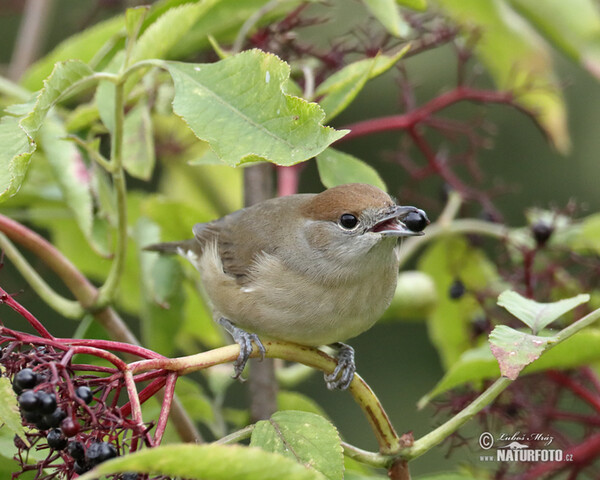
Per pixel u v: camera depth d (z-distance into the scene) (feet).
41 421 15.61
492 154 50.39
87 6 48.98
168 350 29.53
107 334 26.86
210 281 30.01
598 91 48.60
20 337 16.38
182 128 38.42
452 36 31.48
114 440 16.06
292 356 22.07
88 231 27.17
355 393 19.65
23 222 38.24
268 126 17.54
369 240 26.89
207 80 18.45
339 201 27.55
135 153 29.45
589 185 49.75
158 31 25.13
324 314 27.58
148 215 32.71
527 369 26.03
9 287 46.75
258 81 17.98
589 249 32.12
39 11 40.60
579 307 30.83
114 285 26.03
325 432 18.56
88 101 34.55
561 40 33.99
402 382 51.52
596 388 29.58
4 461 20.33
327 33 39.22
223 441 18.89
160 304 28.86
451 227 33.04
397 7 28.84
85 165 28.86
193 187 40.16
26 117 18.38
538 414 27.96
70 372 16.33
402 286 32.55
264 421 18.92
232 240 29.84
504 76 36.86
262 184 32.76
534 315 21.44
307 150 16.92
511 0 34.01
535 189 50.26
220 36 30.14
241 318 28.86
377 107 49.55
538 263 32.12
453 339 35.09
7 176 17.93
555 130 35.12
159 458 13.25
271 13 30.30
